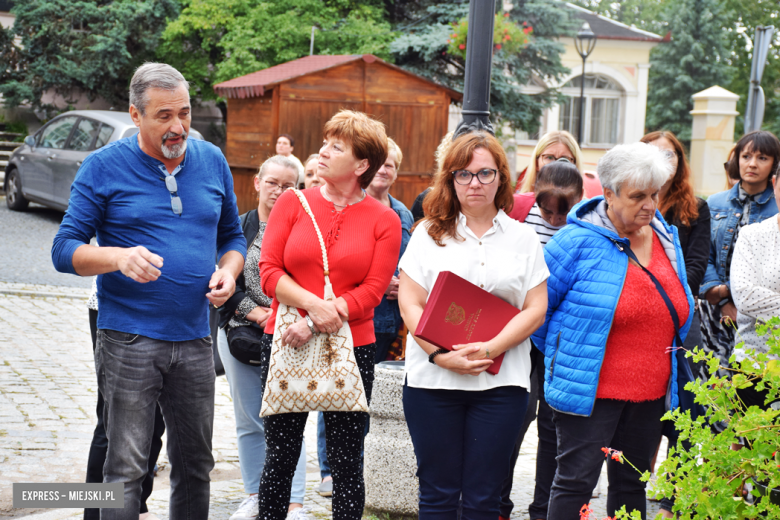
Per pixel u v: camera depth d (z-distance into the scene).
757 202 4.60
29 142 14.23
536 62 19.27
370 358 3.26
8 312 8.12
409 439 4.07
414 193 13.84
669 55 31.12
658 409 3.20
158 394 3.09
